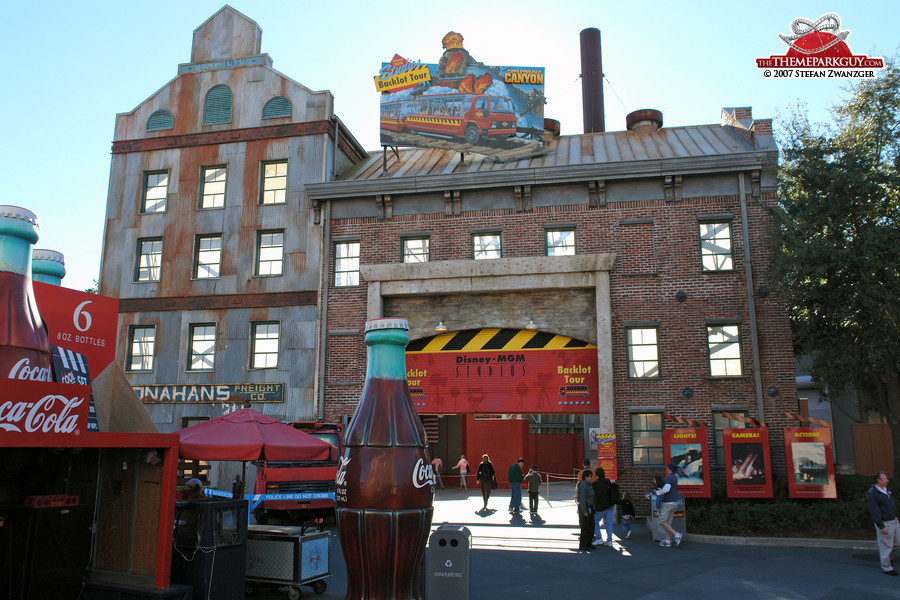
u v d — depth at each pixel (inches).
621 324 815.7
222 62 1000.9
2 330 287.9
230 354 904.3
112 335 385.7
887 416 746.8
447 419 1336.1
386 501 302.8
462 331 864.9
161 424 902.4
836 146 722.2
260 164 954.7
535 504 775.7
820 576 466.3
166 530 335.3
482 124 951.0
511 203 872.9
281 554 408.5
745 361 781.3
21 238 303.4
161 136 994.1
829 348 754.8
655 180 842.8
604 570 485.4
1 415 260.4
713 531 632.4
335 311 885.8
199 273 944.9
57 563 335.9
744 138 923.4
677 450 695.1
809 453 669.9
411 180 885.2
